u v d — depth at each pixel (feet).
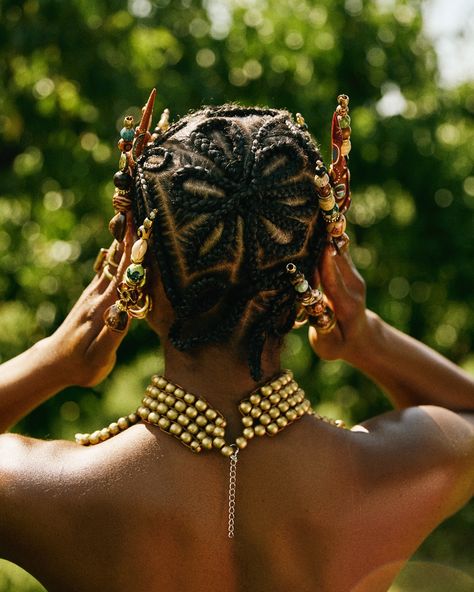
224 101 22.95
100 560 4.03
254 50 24.13
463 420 4.67
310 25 24.49
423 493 4.31
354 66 24.86
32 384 4.82
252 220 3.89
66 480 4.06
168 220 3.94
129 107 21.98
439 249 25.85
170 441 4.10
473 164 26.27
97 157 22.79
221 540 4.05
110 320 4.43
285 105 23.77
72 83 22.04
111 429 4.26
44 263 23.39
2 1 21.47
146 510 4.01
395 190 26.00
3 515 4.07
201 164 3.93
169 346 4.25
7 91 22.66
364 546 4.19
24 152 24.03
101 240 23.27
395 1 25.61
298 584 4.12
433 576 22.17
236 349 4.17
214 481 4.06
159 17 23.67
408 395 5.14
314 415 4.36
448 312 27.53
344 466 4.23
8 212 24.43
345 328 4.89
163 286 4.07
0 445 4.28
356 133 23.94
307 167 4.09
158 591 4.05
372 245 26.45
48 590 4.19
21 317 23.25
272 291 4.09
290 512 4.11
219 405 4.16
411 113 25.34
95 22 22.03
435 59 25.91
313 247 4.27
